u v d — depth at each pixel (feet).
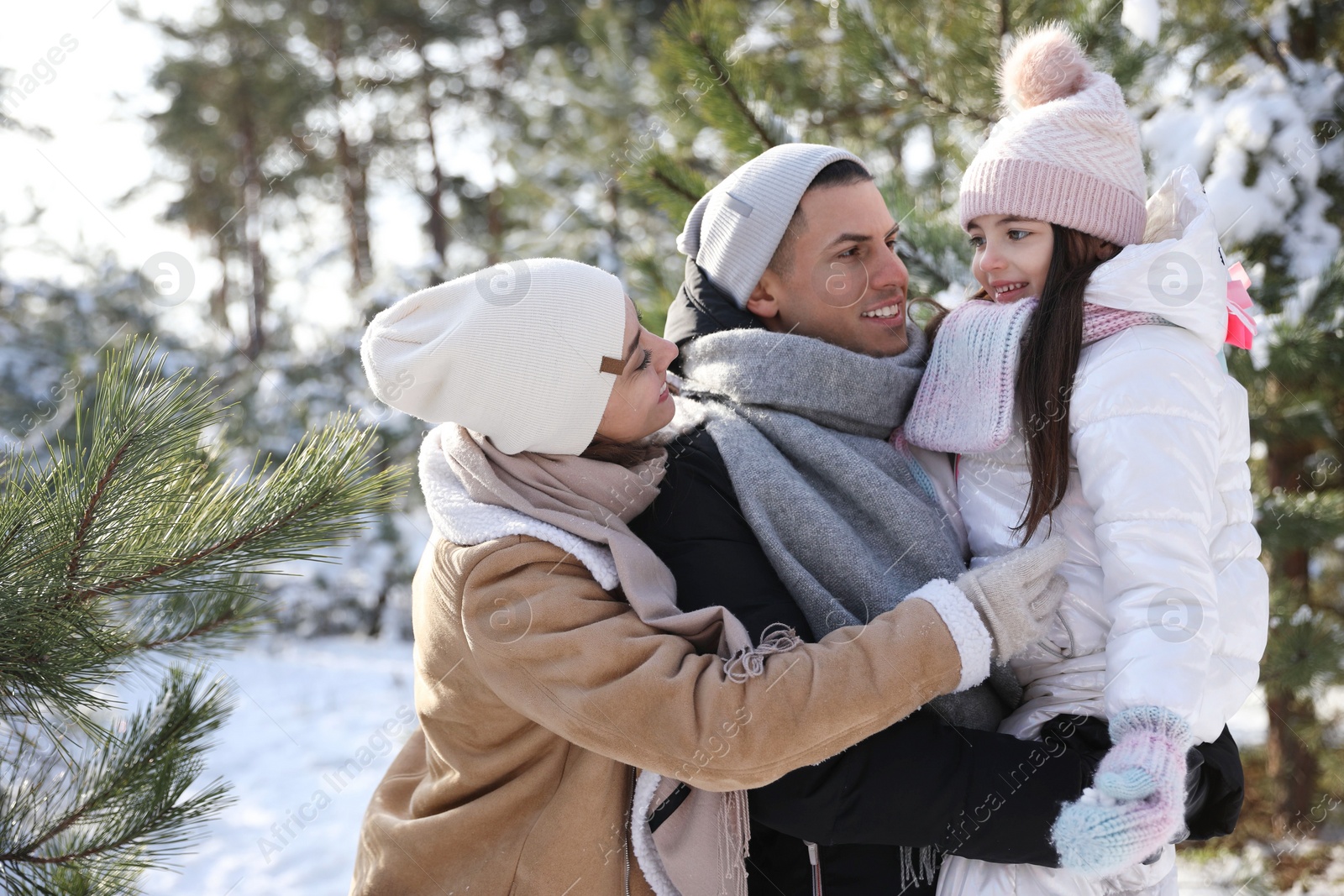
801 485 4.80
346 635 25.72
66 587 4.68
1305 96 11.45
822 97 13.92
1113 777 3.78
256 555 5.00
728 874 4.32
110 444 4.73
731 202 5.56
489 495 4.57
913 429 5.08
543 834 4.32
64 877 5.15
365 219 40.27
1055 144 4.99
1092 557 4.56
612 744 4.06
